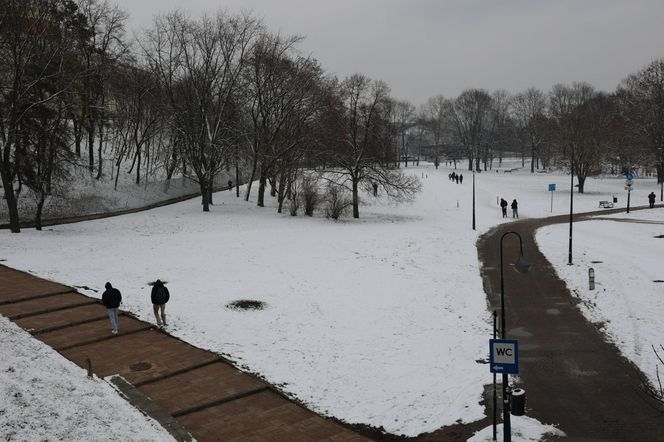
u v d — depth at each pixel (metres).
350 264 31.75
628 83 113.88
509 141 149.25
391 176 52.56
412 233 42.41
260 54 52.09
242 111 57.16
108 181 56.41
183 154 56.38
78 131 51.28
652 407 15.52
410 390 16.92
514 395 13.98
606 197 65.25
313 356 19.02
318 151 51.31
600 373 18.00
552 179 88.50
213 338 19.95
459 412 15.65
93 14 49.59
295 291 26.08
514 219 51.12
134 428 12.88
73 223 43.66
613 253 33.38
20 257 29.69
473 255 35.00
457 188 76.56
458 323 22.73
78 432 11.89
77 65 44.41
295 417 14.95
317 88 52.81
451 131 138.75
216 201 58.22
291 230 42.72
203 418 14.65
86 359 16.28
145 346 18.95
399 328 21.92
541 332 21.75
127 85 55.94
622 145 86.06
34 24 38.47
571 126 76.38
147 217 47.03
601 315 23.39
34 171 42.75
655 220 46.34
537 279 29.03
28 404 12.44
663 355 19.12
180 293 24.92
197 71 50.69
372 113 52.28
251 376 17.12
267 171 54.56
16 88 35.62
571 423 14.88
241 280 27.58
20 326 19.83
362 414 15.45
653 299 24.55
